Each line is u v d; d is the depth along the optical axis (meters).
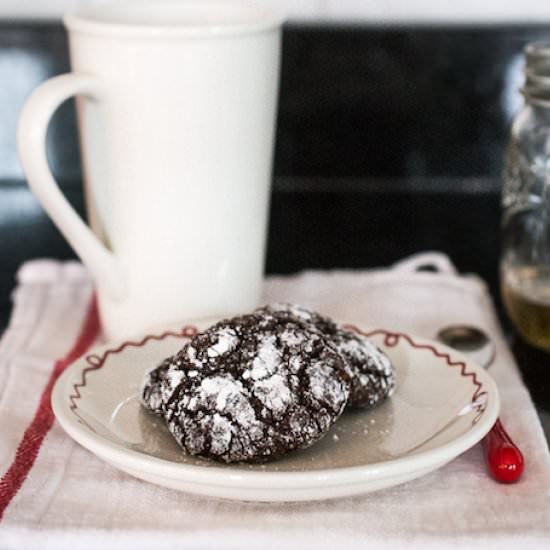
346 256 0.81
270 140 0.64
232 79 0.61
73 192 0.80
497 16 0.80
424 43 0.78
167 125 0.61
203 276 0.64
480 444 0.57
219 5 0.66
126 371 0.60
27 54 0.78
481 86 0.79
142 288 0.64
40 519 0.52
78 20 0.61
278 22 0.62
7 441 0.57
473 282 0.74
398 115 0.79
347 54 0.78
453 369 0.59
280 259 0.81
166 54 0.60
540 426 0.58
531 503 0.53
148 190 0.62
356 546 0.51
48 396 0.61
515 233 0.68
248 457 0.52
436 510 0.52
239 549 0.51
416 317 0.70
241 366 0.54
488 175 0.80
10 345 0.67
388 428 0.56
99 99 0.61
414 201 0.81
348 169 0.80
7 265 0.79
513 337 0.71
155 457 0.52
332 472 0.50
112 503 0.53
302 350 0.54
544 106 0.66
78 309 0.72
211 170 0.62
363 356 0.57
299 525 0.51
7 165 0.80
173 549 0.51
